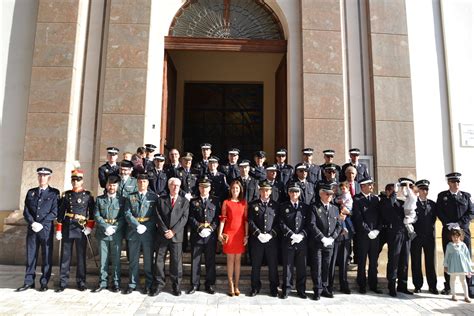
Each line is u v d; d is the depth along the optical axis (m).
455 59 9.62
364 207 7.00
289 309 5.87
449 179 7.25
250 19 10.13
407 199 6.91
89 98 9.09
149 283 6.62
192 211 6.77
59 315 5.40
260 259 6.58
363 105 9.33
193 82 13.34
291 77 9.47
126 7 9.15
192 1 9.97
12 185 8.77
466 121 9.41
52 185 8.43
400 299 6.58
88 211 6.89
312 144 8.95
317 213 6.62
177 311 5.65
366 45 9.55
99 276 6.88
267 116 13.03
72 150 8.78
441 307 6.17
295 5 9.74
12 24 9.30
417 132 9.30
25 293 6.41
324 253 6.57
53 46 8.95
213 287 6.73
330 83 9.18
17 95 9.07
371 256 6.96
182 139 12.91
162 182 7.41
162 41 9.55
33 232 6.75
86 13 9.38
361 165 7.98
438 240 8.77
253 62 13.20
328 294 6.55
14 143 8.91
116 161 8.16
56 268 7.83
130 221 6.54
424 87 9.49
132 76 8.88
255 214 6.65
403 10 9.54
